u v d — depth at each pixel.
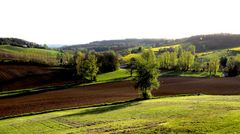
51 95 86.19
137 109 47.59
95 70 114.00
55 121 44.00
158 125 31.19
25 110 64.94
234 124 27.31
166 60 158.75
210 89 87.38
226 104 43.72
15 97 85.25
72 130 35.44
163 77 123.56
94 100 73.44
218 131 25.59
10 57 160.62
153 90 87.00
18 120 50.09
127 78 120.94
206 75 133.62
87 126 37.16
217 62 136.75
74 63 146.88
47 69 131.75
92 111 51.88
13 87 101.75
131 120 37.50
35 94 89.62
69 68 135.75
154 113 41.41
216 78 120.75
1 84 105.06
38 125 42.19
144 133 28.20
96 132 31.86
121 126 33.44
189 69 152.62
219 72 149.12
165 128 28.89
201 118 31.64
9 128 42.06
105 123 37.59
